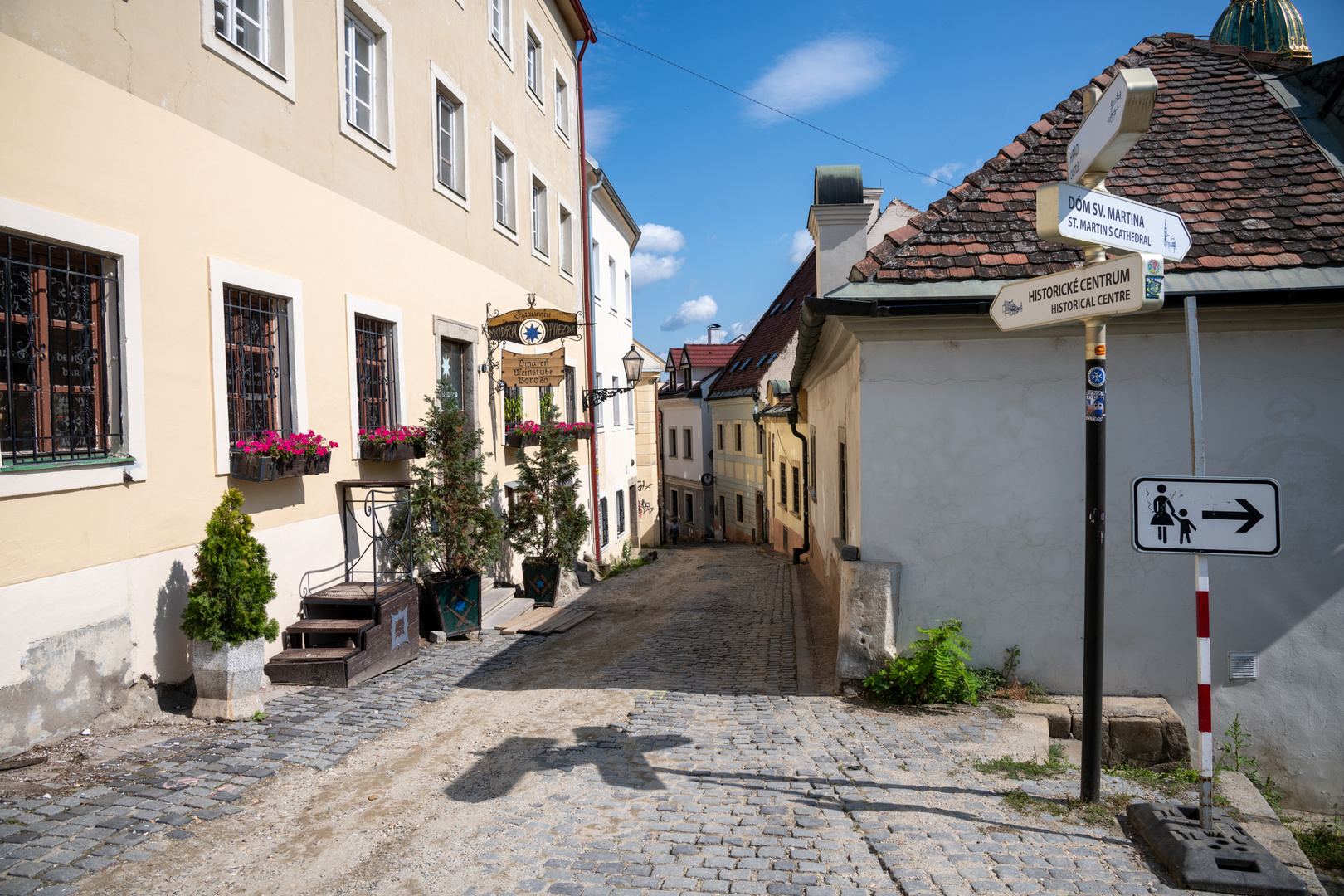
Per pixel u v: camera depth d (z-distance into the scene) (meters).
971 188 6.80
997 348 6.25
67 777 4.36
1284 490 6.07
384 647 7.18
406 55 9.55
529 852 3.71
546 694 6.64
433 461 9.15
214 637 5.45
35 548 4.62
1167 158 6.98
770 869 3.50
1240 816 4.08
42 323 4.86
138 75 5.45
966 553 6.32
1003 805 4.18
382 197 8.91
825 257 7.71
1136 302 3.53
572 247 17.94
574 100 18.30
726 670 7.59
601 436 21.14
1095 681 4.12
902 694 6.10
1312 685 6.07
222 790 4.35
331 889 3.39
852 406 7.24
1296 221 6.23
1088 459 4.06
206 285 6.07
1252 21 18.20
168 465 5.64
